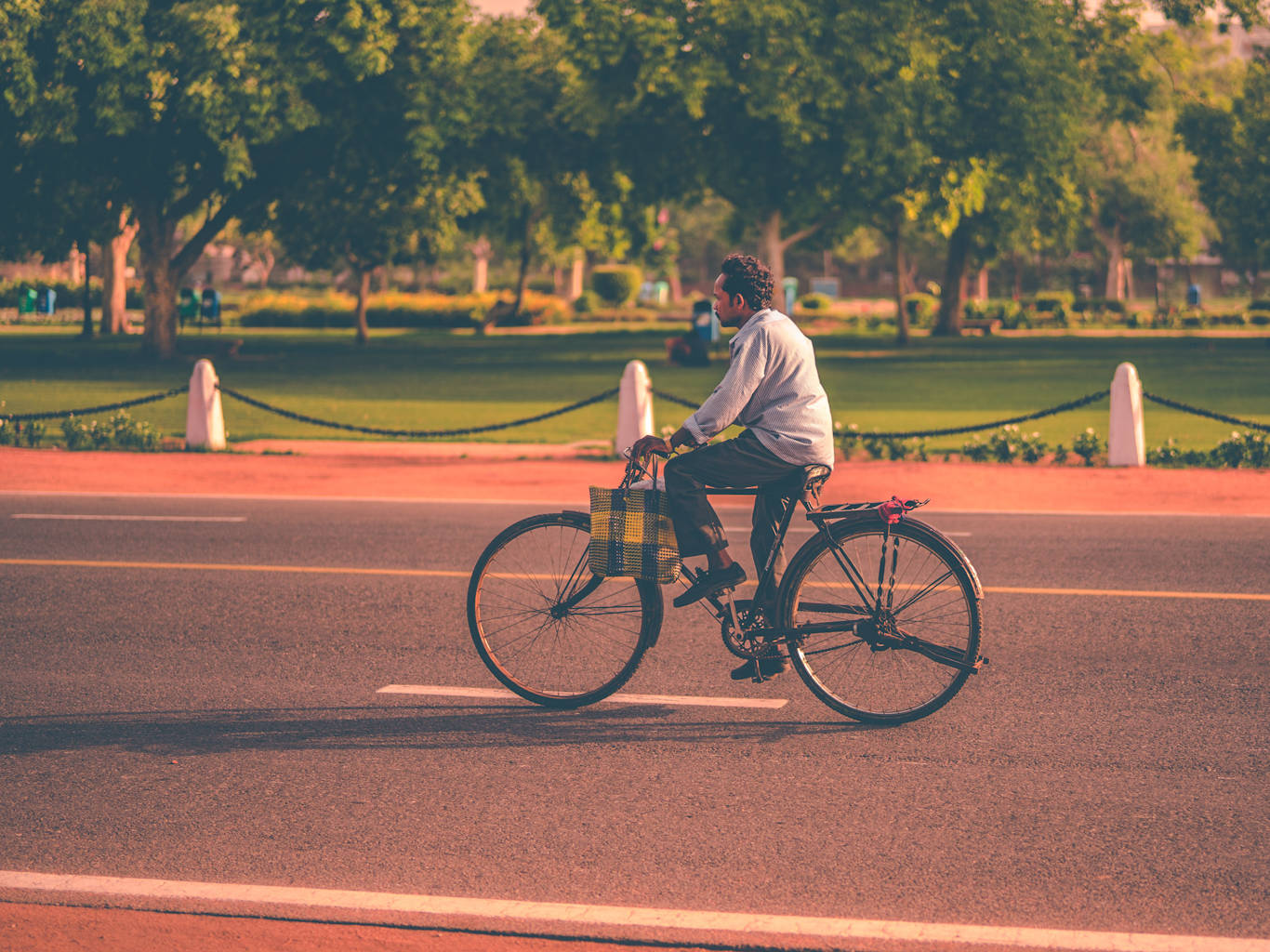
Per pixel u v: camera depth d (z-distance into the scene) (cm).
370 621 1079
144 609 1125
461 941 526
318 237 5475
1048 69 4409
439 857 609
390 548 1429
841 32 4116
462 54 4375
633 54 4347
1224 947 513
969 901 558
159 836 637
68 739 783
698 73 4159
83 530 1553
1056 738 773
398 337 7069
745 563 1321
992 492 1858
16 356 4966
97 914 550
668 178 4856
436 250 5738
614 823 650
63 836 637
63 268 10875
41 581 1245
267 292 11238
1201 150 5775
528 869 594
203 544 1455
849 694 812
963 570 786
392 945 521
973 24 4338
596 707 844
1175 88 5725
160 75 3988
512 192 5462
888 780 707
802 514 1622
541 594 851
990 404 3222
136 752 761
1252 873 584
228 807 674
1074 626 1048
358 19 4059
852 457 2242
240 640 1018
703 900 561
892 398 3400
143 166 4525
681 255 13275
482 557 856
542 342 6469
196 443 2416
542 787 700
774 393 792
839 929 531
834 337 6994
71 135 4047
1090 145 8344
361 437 2636
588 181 5247
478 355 5334
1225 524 1570
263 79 4053
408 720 819
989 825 643
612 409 3195
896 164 4156
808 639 815
